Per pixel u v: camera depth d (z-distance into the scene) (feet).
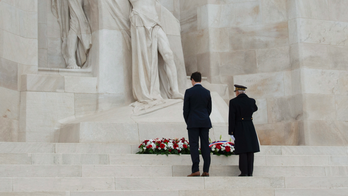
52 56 47.62
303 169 34.76
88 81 45.16
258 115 50.88
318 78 49.80
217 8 52.95
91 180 28.09
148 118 41.73
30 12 44.80
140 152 35.63
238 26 52.49
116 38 46.50
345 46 51.34
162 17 48.85
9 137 41.42
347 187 31.73
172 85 46.24
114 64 46.11
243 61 51.98
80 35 47.52
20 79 43.16
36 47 44.65
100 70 45.68
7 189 26.61
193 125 31.89
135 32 45.78
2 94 41.11
